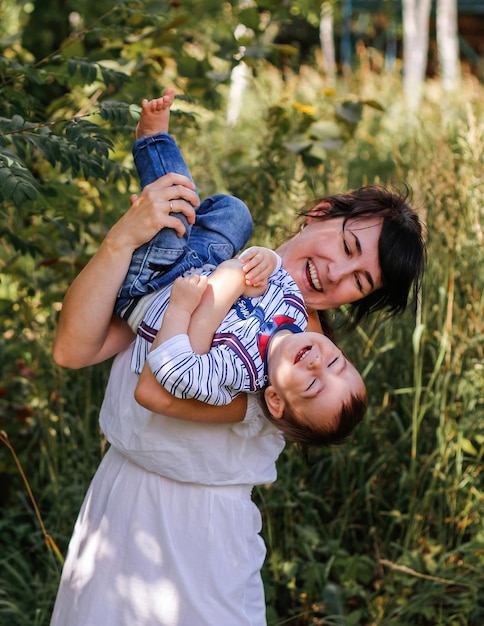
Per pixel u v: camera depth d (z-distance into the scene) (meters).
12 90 2.60
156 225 1.77
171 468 1.89
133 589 1.90
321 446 1.89
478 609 3.03
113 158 3.16
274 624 2.93
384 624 2.97
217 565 1.91
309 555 3.09
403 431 3.26
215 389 1.71
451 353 3.39
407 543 3.16
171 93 1.95
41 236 3.06
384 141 7.40
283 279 1.92
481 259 3.47
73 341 1.81
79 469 3.21
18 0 3.78
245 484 1.99
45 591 2.94
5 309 3.30
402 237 1.99
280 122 3.59
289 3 3.56
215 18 4.57
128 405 1.91
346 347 3.40
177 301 1.75
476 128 3.53
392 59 17.83
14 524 3.34
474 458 3.39
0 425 3.32
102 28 3.09
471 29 20.22
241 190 3.58
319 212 2.08
